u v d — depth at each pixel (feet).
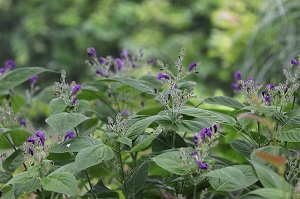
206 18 44.80
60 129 9.28
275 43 23.40
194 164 8.38
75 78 46.55
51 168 9.48
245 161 11.45
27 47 47.47
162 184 10.07
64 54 46.32
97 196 10.64
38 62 47.88
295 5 23.52
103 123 12.98
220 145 11.46
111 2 45.85
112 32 45.21
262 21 24.29
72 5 47.06
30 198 10.96
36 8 47.98
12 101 13.94
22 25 48.24
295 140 9.32
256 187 9.31
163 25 45.44
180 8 45.83
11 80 11.18
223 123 9.52
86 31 45.93
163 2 45.16
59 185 8.58
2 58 49.06
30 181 9.41
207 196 10.67
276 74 22.16
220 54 33.96
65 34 46.24
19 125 12.86
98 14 45.50
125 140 9.13
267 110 9.73
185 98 9.77
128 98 12.68
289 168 9.58
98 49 46.16
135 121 10.11
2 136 11.53
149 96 12.54
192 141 11.77
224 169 8.14
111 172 12.01
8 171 10.39
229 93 35.83
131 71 14.07
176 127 9.56
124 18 45.34
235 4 32.40
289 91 9.75
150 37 44.01
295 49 22.22
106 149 8.91
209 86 37.04
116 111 12.42
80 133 13.07
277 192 7.91
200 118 9.98
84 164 8.71
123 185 9.66
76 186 8.57
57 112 9.92
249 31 29.40
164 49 43.04
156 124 10.77
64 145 9.43
